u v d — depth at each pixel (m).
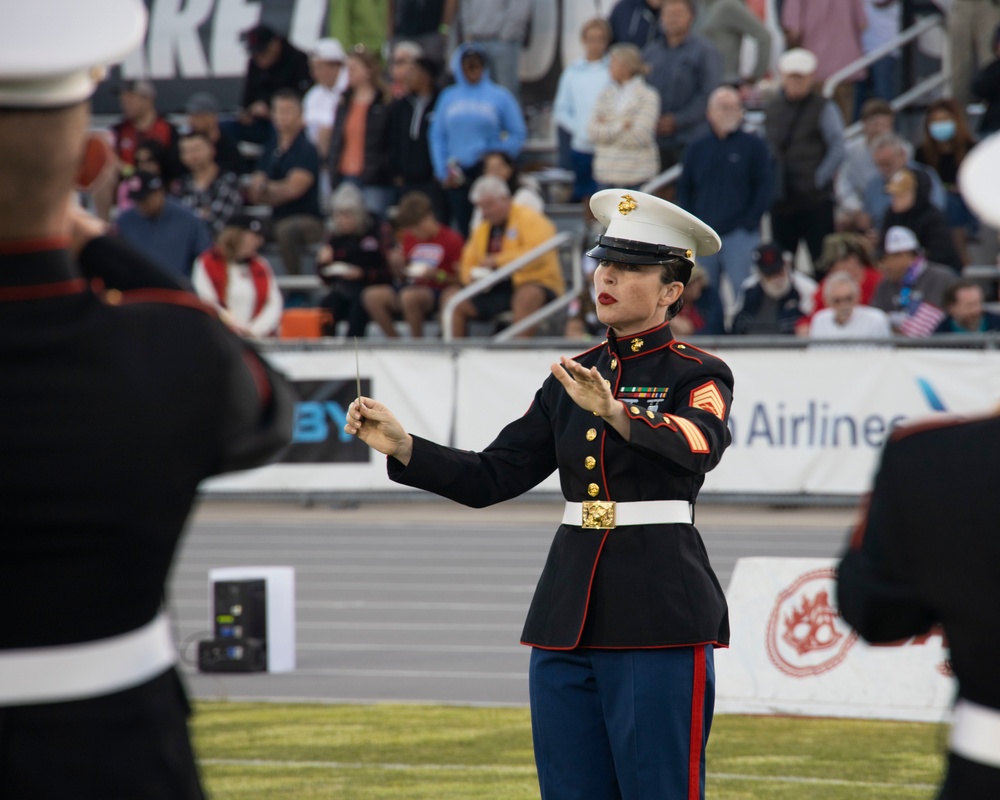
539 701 15.71
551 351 53.06
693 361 15.86
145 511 8.19
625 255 15.92
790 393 50.69
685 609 15.20
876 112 57.78
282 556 48.81
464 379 53.94
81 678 8.04
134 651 8.30
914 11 64.06
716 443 14.77
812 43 63.62
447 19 68.25
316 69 68.94
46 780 7.91
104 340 8.23
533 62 67.88
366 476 56.16
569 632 15.38
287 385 9.16
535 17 67.56
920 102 63.16
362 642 35.88
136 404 8.19
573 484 15.87
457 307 56.50
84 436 8.02
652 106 57.69
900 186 53.72
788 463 50.84
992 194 7.88
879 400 50.00
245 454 8.84
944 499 8.39
